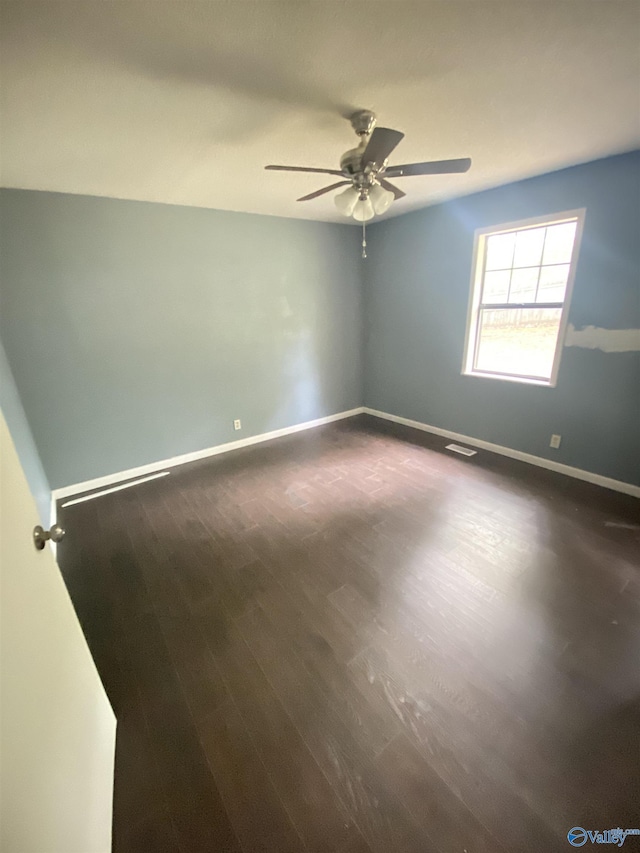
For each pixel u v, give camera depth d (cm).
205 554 241
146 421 349
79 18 110
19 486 93
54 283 283
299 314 426
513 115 186
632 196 252
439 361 412
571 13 117
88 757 109
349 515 279
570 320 300
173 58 132
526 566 220
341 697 153
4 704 67
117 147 202
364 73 146
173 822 118
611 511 270
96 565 233
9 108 157
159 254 324
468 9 114
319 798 123
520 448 358
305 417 466
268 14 113
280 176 257
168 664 169
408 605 196
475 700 150
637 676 157
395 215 409
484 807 119
